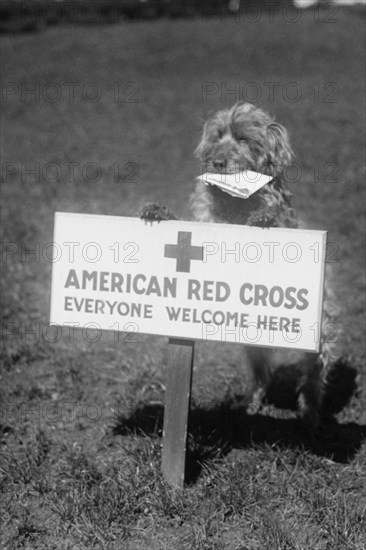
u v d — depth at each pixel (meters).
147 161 8.02
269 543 2.62
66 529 2.71
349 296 4.23
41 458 3.02
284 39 16.55
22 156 8.58
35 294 4.47
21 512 2.79
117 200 6.42
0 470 2.94
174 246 2.70
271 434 3.17
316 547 2.62
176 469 2.83
